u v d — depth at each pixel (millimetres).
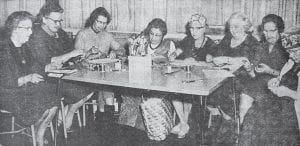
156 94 2801
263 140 2797
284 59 2867
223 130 2902
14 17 3156
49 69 2945
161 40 3258
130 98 3211
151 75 2568
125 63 3197
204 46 3211
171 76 2527
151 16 3566
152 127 2826
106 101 3504
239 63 3023
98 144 2816
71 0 3865
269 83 2850
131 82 2312
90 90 3121
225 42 3146
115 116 3465
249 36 3068
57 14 3400
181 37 3367
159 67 2949
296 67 2791
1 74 2752
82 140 2898
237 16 3115
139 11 3605
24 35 3139
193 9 3344
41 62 3115
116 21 3736
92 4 3795
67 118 3092
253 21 3100
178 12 3408
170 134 2975
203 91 2059
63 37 3570
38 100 2670
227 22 3197
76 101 2980
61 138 2943
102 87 3262
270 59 2920
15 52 2982
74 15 3898
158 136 2838
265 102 2832
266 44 2971
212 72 2670
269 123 2793
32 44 3156
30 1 3799
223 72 2674
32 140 2820
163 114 2842
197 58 3238
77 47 3527
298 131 2732
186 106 2951
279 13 2992
